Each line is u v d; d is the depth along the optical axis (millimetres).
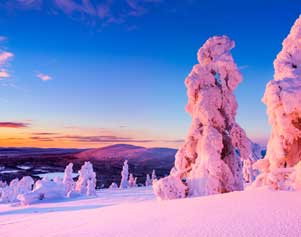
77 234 6957
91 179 55875
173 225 5922
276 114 11555
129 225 6789
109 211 10852
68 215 12742
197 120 18172
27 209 30078
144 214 8133
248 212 6000
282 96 11344
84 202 35531
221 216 6004
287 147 11570
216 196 9375
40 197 40781
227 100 18484
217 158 16719
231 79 18422
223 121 18141
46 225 10453
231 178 16859
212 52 18781
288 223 4824
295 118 11398
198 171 16984
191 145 18281
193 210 7293
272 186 10039
